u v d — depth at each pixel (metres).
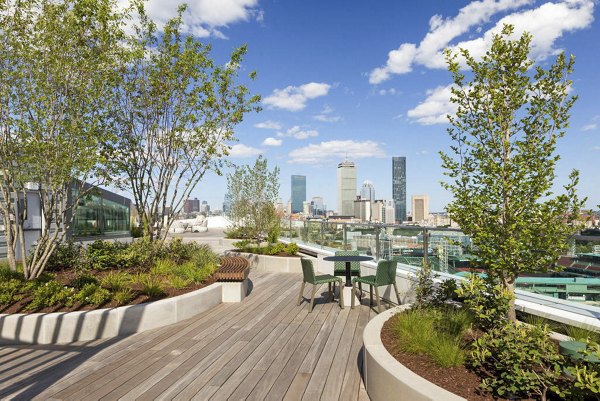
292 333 5.86
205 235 32.44
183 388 3.94
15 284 6.23
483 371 3.43
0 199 8.43
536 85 4.26
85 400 3.68
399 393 3.14
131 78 9.48
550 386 2.85
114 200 17.97
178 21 9.59
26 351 5.07
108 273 8.37
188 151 10.09
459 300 5.54
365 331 4.42
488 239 4.28
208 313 7.14
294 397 3.74
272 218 17.11
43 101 6.75
